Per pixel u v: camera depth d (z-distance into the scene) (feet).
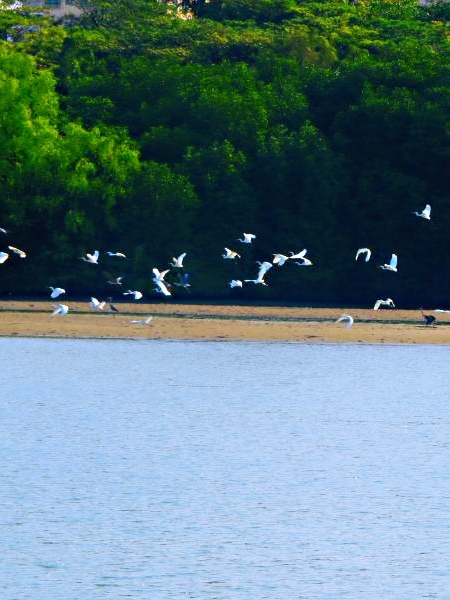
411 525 98.17
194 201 250.78
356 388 160.76
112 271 251.80
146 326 205.26
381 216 257.55
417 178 258.57
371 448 124.26
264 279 256.11
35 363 173.47
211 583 84.89
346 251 258.98
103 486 106.93
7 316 210.79
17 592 82.53
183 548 91.71
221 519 98.53
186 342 194.08
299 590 84.12
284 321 216.74
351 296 260.42
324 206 256.73
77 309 223.30
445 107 260.83
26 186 249.96
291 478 111.65
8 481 107.86
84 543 91.86
